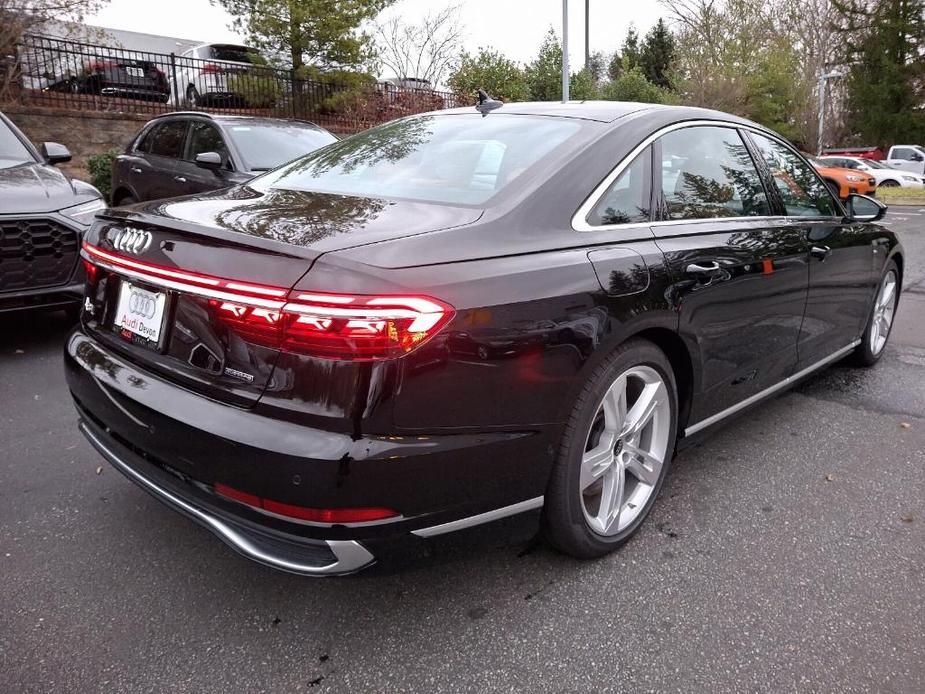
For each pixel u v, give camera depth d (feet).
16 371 14.82
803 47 132.46
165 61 52.34
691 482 10.71
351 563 6.32
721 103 112.57
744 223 10.36
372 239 6.57
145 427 6.98
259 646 7.04
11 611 7.40
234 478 6.28
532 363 6.88
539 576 8.25
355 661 6.86
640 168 8.90
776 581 8.25
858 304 14.28
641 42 167.22
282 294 6.03
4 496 9.71
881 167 95.30
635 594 7.95
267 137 24.79
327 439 5.97
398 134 10.26
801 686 6.64
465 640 7.18
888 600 7.94
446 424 6.39
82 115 43.27
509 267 6.93
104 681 6.51
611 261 7.82
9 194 14.98
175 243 7.02
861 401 14.34
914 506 10.11
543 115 9.61
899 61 136.56
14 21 40.09
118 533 8.92
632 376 8.44
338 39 52.80
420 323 6.08
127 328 7.78
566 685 6.61
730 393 10.32
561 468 7.55
